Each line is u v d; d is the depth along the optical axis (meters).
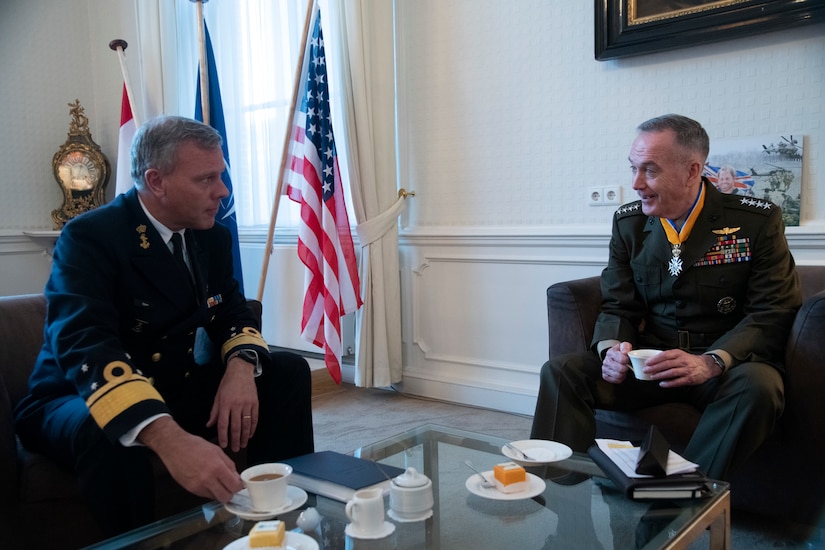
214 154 1.50
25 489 1.33
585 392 1.70
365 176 3.00
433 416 2.82
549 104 2.69
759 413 1.44
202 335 1.78
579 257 2.63
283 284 3.57
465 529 1.03
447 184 3.01
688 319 1.79
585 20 2.58
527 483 1.16
